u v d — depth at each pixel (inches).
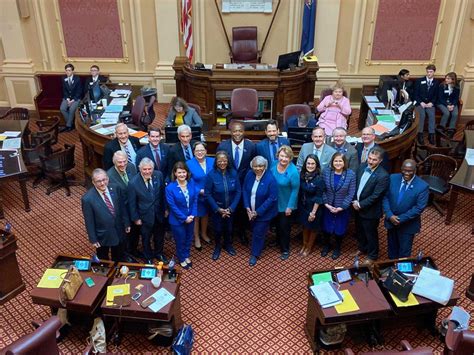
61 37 336.2
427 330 159.8
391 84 292.8
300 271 190.1
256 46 339.0
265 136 216.7
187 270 190.2
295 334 159.8
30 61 335.9
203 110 306.2
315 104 345.4
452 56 339.0
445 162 225.5
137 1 327.0
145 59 346.6
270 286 182.1
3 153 228.4
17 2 316.8
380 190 175.9
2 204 228.7
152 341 154.3
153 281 148.6
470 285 173.5
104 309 141.7
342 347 153.9
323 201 183.6
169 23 333.1
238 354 151.9
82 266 156.4
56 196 245.3
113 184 169.9
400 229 176.9
